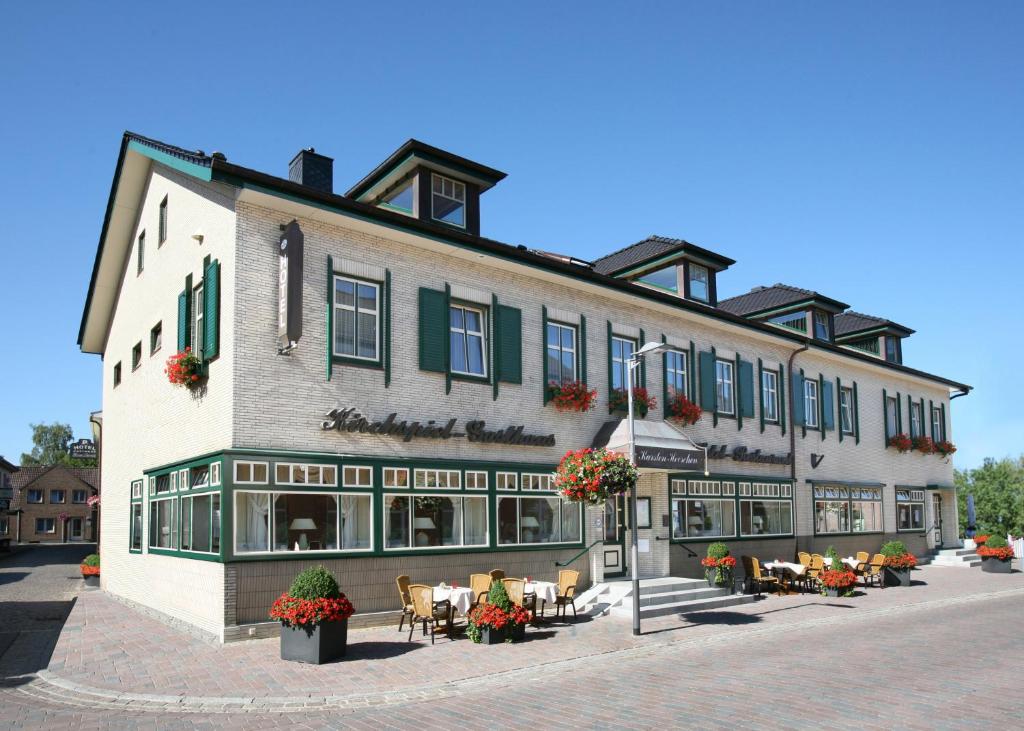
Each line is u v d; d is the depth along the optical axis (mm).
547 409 17516
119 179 19047
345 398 14219
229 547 12547
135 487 18469
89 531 70938
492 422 16391
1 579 27062
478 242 15945
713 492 21312
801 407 25109
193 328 15141
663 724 8094
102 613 16516
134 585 18047
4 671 11180
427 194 17094
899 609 17406
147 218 18750
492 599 12922
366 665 11062
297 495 13398
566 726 8086
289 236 13375
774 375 24484
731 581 18484
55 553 44250
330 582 11469
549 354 17859
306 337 13867
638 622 13695
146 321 18328
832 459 26266
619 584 17359
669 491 19875
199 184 15219
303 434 13625
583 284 18297
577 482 14195
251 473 12930
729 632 14102
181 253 16016
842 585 19406
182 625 13914
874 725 7961
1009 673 10383
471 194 17922
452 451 15609
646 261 23438
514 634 12867
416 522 14828
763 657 11734
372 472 14305
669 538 19641
